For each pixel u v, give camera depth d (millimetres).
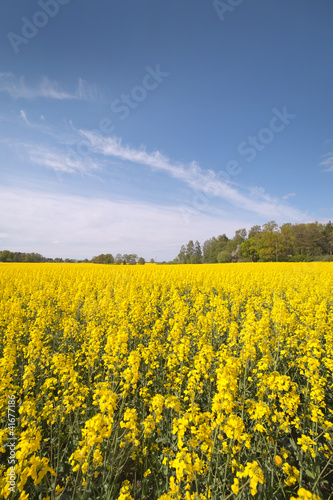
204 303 9992
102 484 2799
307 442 2779
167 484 2861
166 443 3465
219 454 3004
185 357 4500
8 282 14812
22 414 3404
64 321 7168
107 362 4438
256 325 5320
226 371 2979
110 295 12320
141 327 7484
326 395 4559
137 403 4285
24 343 6621
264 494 2686
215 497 2654
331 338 5816
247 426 3719
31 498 2768
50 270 24531
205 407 4137
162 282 14977
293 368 5324
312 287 13656
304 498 1901
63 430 3773
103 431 2381
